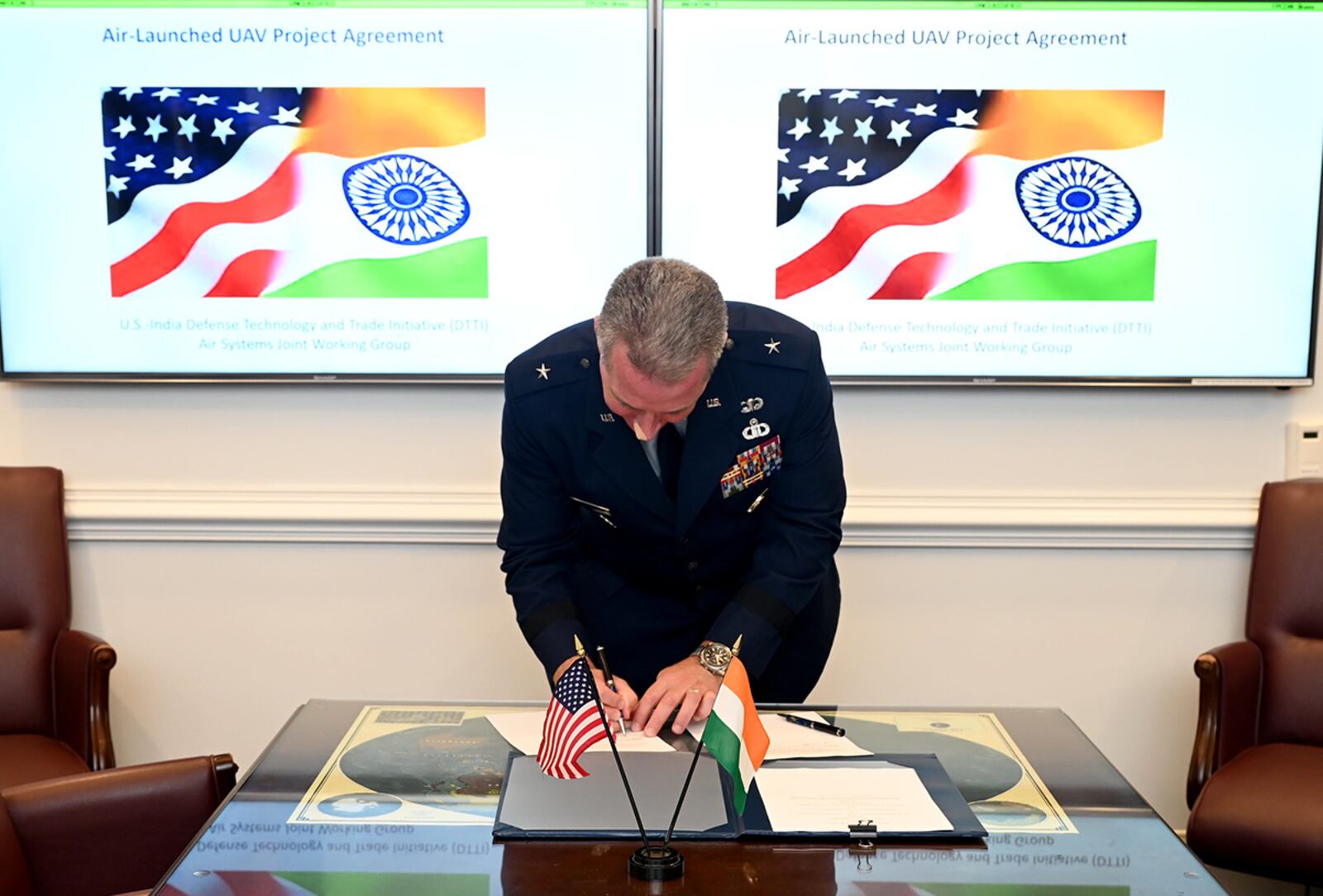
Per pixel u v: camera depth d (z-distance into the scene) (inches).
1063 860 52.8
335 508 104.7
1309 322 101.9
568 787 59.1
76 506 104.5
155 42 99.3
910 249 101.3
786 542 72.3
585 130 99.9
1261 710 94.7
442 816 56.6
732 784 59.4
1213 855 82.9
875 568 106.5
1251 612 96.7
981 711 71.9
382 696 108.4
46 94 99.8
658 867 50.6
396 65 99.4
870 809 57.1
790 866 51.8
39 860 64.1
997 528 104.8
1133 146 100.0
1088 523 104.1
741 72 98.9
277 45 99.3
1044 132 99.9
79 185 101.0
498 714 70.7
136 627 107.0
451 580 106.7
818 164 100.2
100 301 102.3
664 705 65.5
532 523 73.9
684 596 79.9
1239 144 99.9
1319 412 105.0
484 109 99.7
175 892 49.5
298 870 51.4
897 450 105.5
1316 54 98.6
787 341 71.5
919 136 99.9
